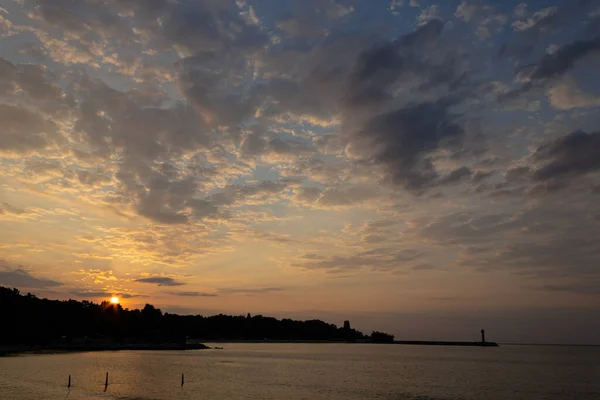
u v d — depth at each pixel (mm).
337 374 127062
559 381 117375
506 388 100000
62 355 169250
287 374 122188
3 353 173875
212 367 137875
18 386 79812
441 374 134625
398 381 110812
